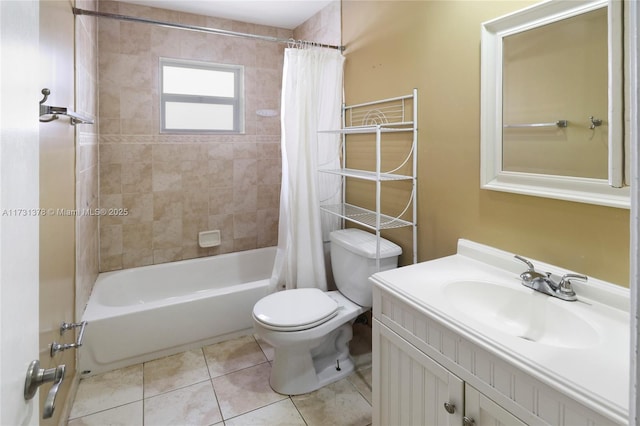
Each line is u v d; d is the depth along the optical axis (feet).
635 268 1.41
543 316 4.05
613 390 2.58
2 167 1.67
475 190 5.36
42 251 4.18
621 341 3.21
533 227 4.62
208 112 10.32
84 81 6.98
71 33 5.90
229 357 7.56
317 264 7.92
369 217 7.61
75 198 6.22
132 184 9.41
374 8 7.27
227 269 10.53
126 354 7.14
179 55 9.57
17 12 1.88
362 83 7.72
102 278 8.75
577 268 4.18
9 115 1.76
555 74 4.22
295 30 10.85
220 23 10.02
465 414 3.55
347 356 7.29
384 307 4.64
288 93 7.59
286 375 6.44
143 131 9.40
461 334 3.47
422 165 6.27
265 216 11.27
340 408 6.09
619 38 1.70
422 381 4.09
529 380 2.95
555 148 4.27
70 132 5.85
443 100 5.79
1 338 1.64
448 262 5.32
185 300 7.71
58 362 4.91
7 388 1.70
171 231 9.98
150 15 9.21
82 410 5.96
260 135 10.95
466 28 5.33
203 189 10.30
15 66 1.85
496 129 4.96
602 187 3.85
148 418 5.82
